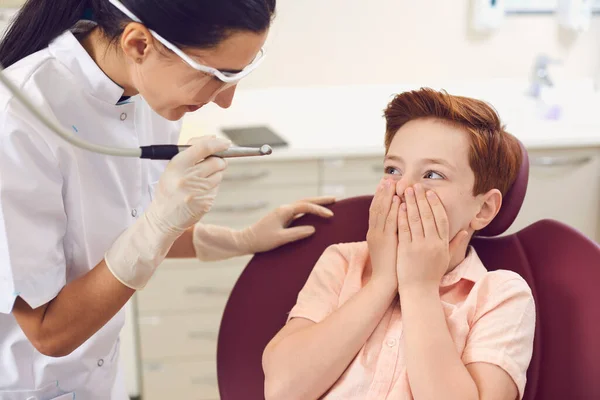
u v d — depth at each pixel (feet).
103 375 4.36
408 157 3.91
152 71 3.39
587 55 9.21
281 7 8.58
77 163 3.77
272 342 4.00
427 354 3.55
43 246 3.47
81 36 3.75
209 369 8.01
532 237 4.24
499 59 9.08
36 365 4.00
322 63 8.85
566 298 3.93
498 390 3.53
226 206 7.48
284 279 4.46
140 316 7.75
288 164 7.41
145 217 3.55
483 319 3.77
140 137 4.32
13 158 3.34
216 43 3.22
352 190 7.59
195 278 7.68
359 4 8.65
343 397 3.80
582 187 7.87
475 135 3.86
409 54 8.92
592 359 3.71
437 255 3.74
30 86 3.53
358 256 4.26
